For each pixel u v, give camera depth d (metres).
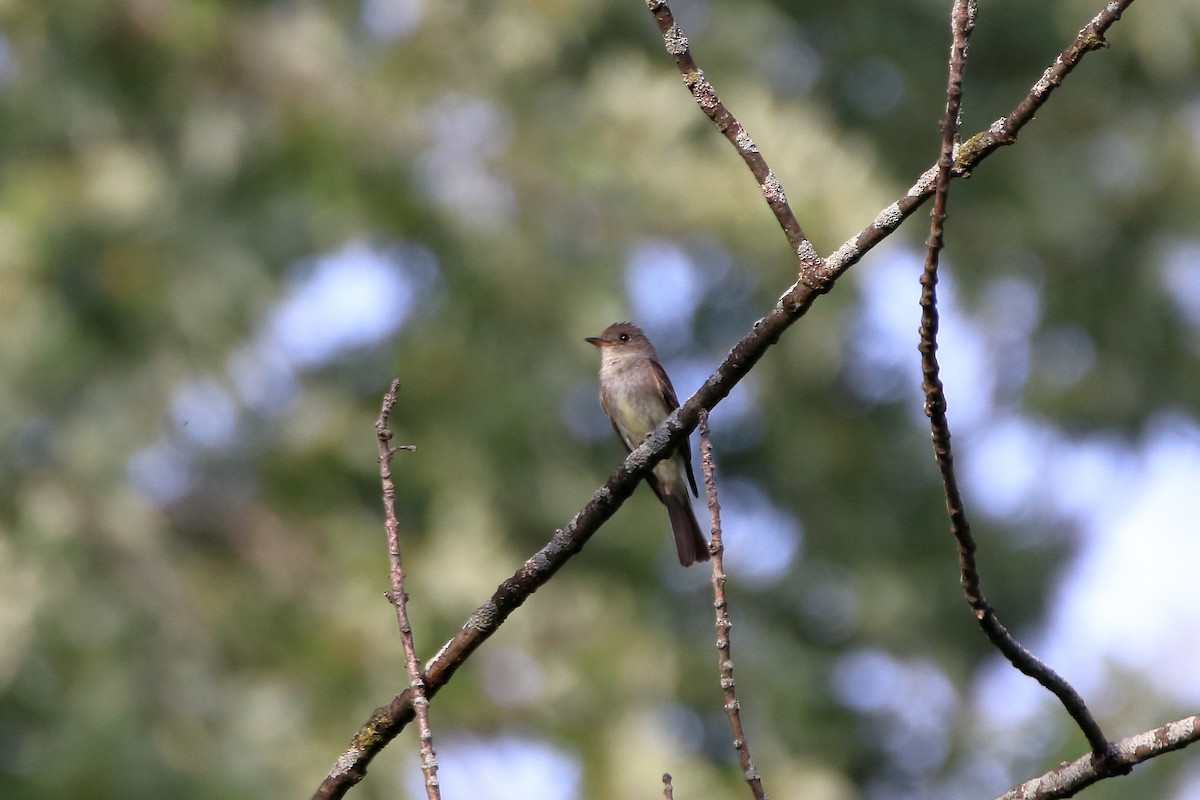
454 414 14.59
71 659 11.79
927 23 18.70
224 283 13.25
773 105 15.44
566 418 15.47
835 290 16.78
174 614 12.71
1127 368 18.97
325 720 11.85
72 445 12.70
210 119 13.96
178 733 11.66
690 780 12.22
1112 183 18.73
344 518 14.02
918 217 18.22
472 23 14.97
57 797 10.80
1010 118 4.90
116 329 12.84
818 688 18.30
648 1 5.45
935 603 19.23
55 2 13.65
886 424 19.22
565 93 15.52
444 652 5.44
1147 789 10.07
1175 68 17.86
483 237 14.50
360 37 15.05
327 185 14.16
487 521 13.77
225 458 14.07
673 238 14.48
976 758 17.83
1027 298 19.00
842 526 19.14
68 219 12.80
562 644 12.93
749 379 18.36
